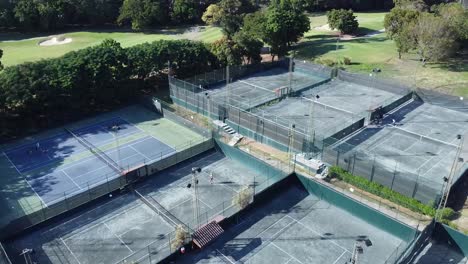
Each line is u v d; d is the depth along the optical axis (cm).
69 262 3516
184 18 12181
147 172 4631
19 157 5191
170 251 3559
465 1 11256
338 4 13275
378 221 3822
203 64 7456
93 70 6200
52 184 4597
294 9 9012
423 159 4791
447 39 7456
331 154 4666
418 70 7656
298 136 4922
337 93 6869
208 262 3491
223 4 11275
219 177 4666
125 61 6600
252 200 4078
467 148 5047
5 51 9206
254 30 8544
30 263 3328
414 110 6219
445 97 6228
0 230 3700
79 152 5275
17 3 11006
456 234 3519
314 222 3950
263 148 5247
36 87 5744
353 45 9175
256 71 7975
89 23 12169
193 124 5753
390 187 4222
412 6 9812
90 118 6272
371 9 13562
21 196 4394
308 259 3506
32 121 5941
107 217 4069
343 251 3584
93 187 4500
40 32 11156
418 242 3441
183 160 4941
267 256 3547
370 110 5744
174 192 4419
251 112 6006
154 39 10319
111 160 5044
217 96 6700
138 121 6150
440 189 3978
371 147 5066
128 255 3572
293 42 9188
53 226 3950
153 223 3969
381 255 3516
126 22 12069
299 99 6625
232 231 3856
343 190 4384
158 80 7425
